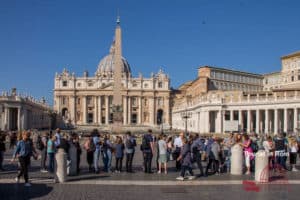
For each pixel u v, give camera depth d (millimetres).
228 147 24000
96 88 167375
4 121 91438
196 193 16125
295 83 114250
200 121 92562
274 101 76000
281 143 23250
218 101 86812
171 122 165875
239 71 151625
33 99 120250
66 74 167875
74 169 21219
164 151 22188
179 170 23750
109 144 22734
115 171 22703
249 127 81750
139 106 166875
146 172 22250
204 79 137500
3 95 91750
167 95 167000
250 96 87312
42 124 130625
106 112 167375
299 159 32562
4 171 22125
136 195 15594
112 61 199375
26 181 17438
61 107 167625
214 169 22453
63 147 20641
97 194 15711
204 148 25812
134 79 167500
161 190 16781
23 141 17406
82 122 167250
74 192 16078
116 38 56000
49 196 15172
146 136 22297
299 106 71188
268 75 148750
